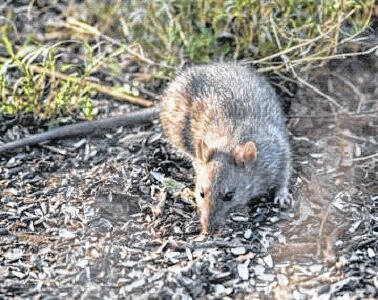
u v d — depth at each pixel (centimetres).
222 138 1034
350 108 1195
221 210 980
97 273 937
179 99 1143
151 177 1087
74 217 1023
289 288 910
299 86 1239
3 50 1334
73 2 1420
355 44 1259
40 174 1101
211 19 1318
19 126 1195
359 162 1106
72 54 1327
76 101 1209
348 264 942
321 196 1051
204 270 933
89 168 1112
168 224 1009
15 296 902
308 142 1148
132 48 1311
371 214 1017
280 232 997
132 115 1188
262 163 1023
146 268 940
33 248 976
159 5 1327
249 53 1280
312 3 1277
